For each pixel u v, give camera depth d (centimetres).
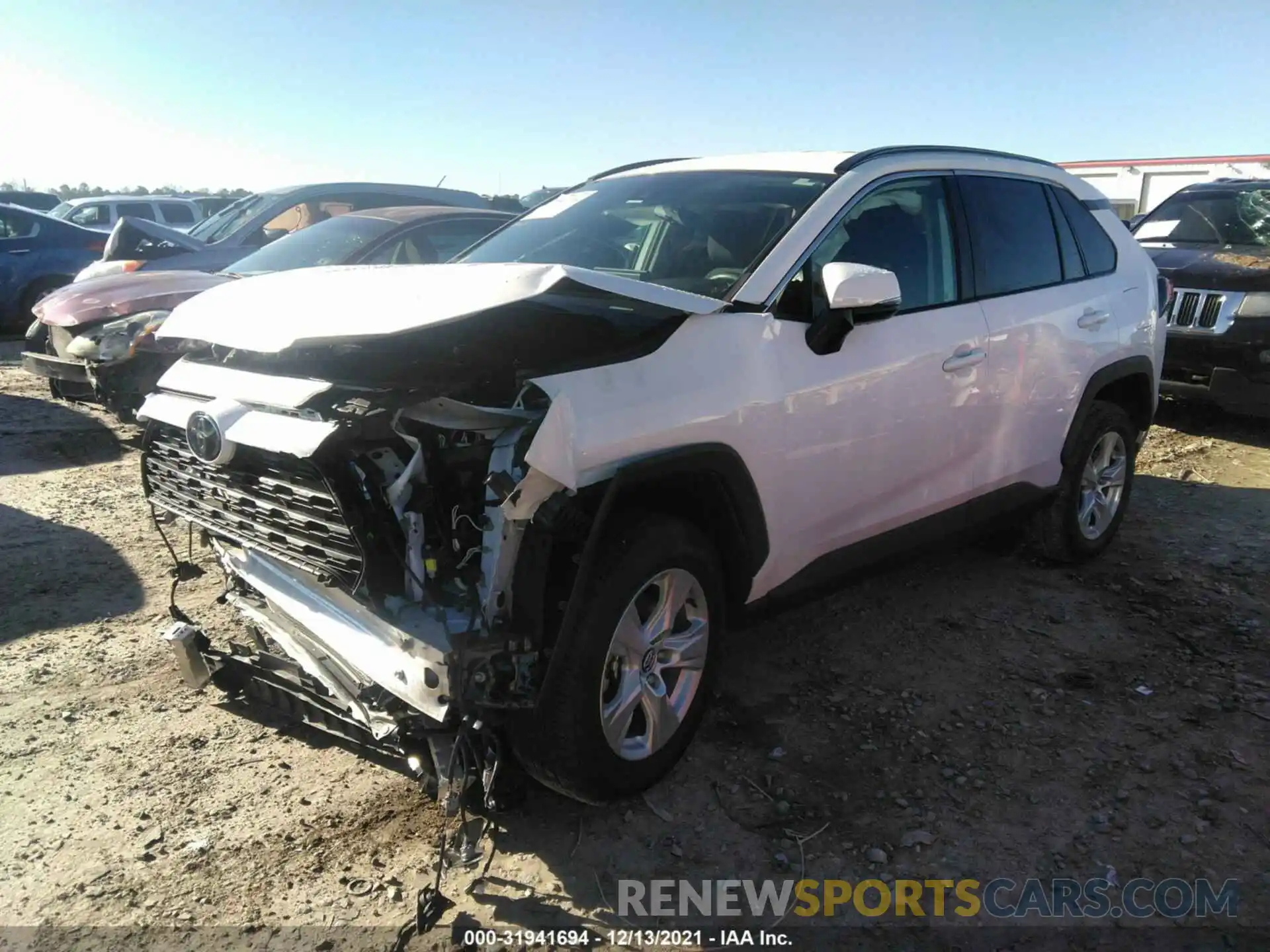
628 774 283
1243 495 614
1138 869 271
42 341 757
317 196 954
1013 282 418
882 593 457
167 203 1942
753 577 319
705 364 288
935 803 299
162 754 319
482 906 255
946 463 384
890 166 376
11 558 480
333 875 265
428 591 249
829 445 328
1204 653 396
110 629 406
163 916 249
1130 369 478
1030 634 415
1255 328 688
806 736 335
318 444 238
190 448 281
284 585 294
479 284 260
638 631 280
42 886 259
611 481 258
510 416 243
